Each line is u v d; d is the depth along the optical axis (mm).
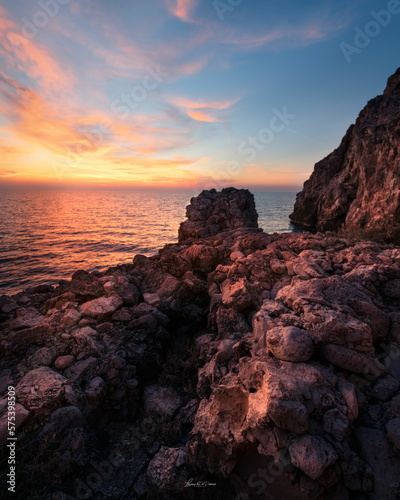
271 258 6434
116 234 68062
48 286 7148
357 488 2201
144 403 4199
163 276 6828
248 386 2881
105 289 6152
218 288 6277
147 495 2881
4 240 56656
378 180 37812
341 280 3887
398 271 4594
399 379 3057
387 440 2400
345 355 2818
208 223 19609
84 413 3666
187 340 5371
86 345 4566
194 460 2988
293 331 2918
